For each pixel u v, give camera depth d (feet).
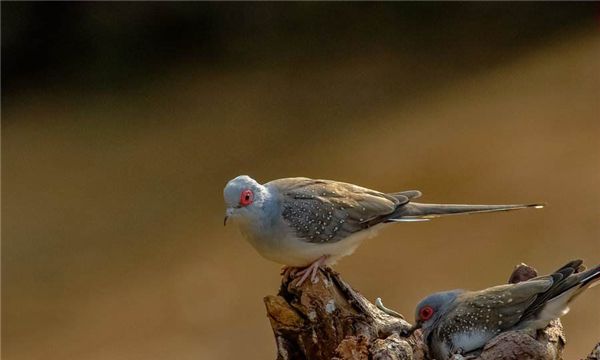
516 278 25.49
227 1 85.92
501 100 66.23
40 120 79.71
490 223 53.57
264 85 77.92
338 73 77.00
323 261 26.68
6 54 86.12
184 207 63.26
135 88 81.97
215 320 51.08
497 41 75.87
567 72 67.72
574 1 77.20
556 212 52.34
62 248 61.31
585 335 43.75
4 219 65.51
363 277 50.85
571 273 23.27
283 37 84.33
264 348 49.14
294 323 24.70
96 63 85.56
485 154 59.41
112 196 66.44
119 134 75.10
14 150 75.46
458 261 50.60
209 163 67.92
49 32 86.79
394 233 54.85
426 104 68.80
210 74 81.61
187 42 85.66
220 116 74.49
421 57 76.59
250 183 26.48
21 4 86.22
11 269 59.77
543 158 57.41
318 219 26.53
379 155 62.64
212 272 55.77
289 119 71.72
